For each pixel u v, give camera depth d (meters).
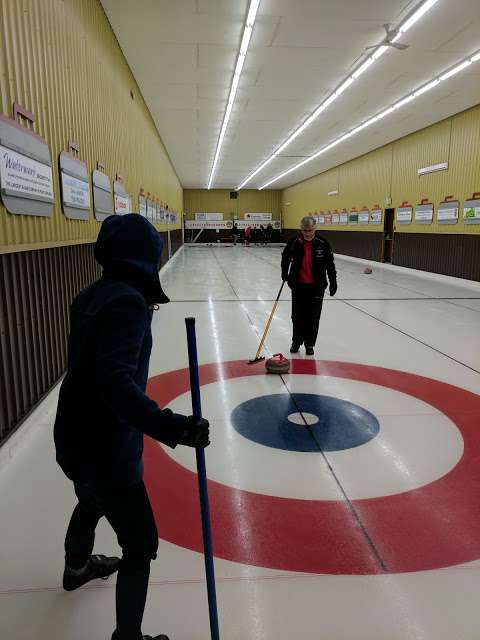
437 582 2.08
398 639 1.79
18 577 2.10
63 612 1.91
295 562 2.19
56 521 2.51
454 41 8.31
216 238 38.28
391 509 2.62
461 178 12.90
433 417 3.85
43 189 4.09
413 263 15.73
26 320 3.73
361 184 20.58
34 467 3.08
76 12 5.48
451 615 1.90
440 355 5.62
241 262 19.41
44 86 4.28
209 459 3.17
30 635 1.80
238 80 10.52
